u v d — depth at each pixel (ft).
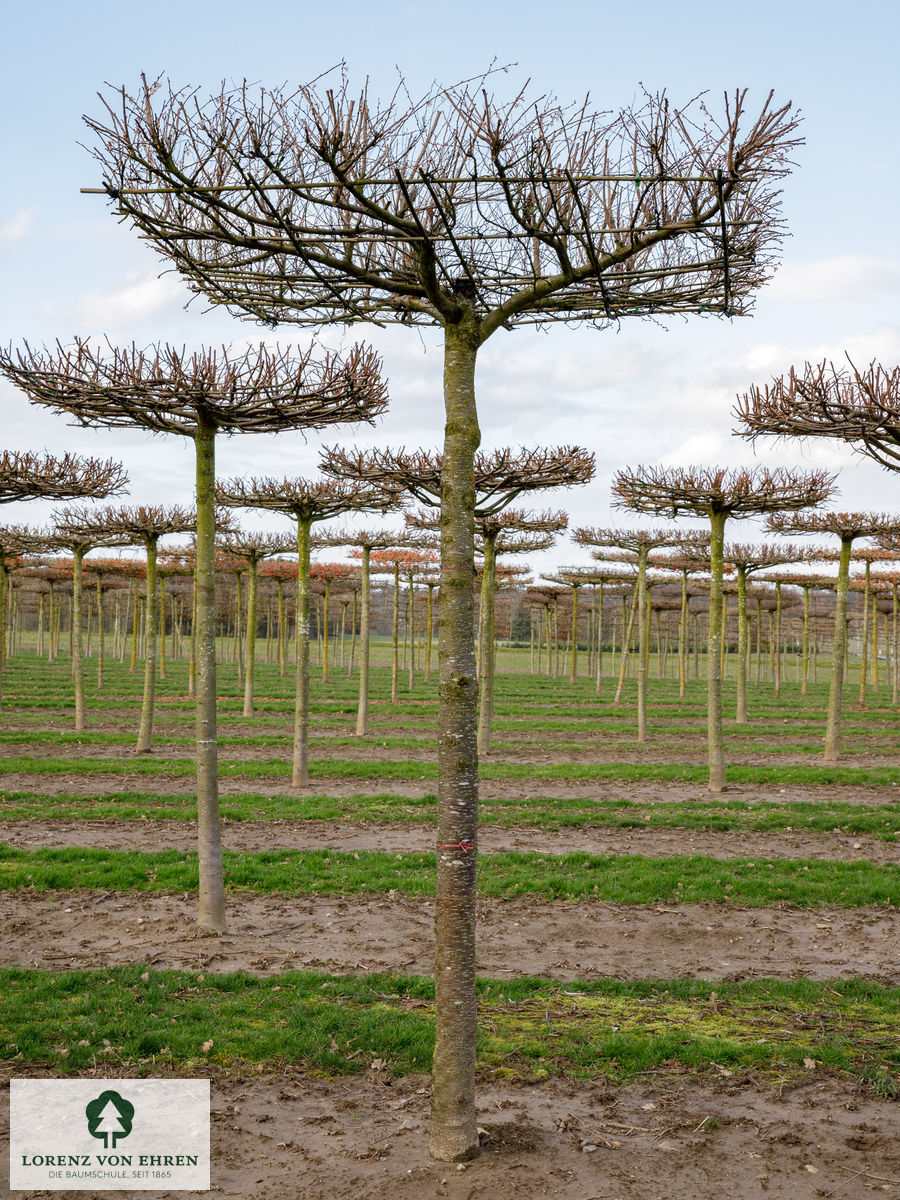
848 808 52.65
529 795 57.52
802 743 86.94
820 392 31.78
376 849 43.45
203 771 31.60
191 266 21.29
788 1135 18.76
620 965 29.53
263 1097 20.40
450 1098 17.51
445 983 17.53
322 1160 17.66
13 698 110.93
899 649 136.67
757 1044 23.12
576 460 48.62
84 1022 23.86
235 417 29.94
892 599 150.51
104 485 43.32
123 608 226.58
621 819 49.85
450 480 17.74
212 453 31.19
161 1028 23.57
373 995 26.08
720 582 58.85
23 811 49.47
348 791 57.52
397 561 119.44
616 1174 17.19
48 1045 22.59
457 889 17.43
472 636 17.71
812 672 230.07
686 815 51.01
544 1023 24.58
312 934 31.83
